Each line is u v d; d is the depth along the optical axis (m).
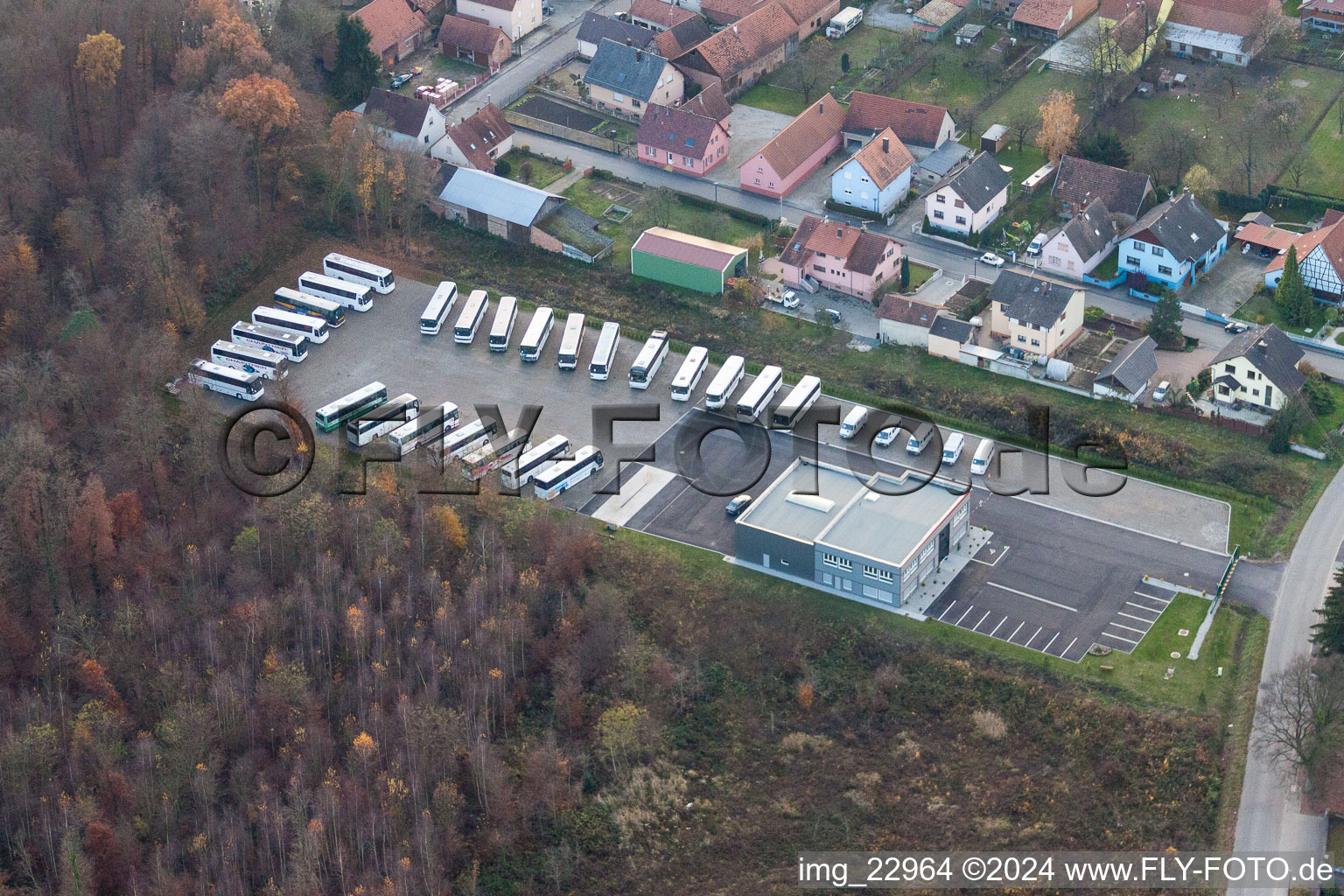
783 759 151.25
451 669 155.25
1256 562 168.00
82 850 137.12
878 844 143.88
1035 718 152.38
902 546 163.38
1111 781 146.38
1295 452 181.00
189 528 168.38
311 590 161.12
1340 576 152.62
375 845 140.62
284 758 146.50
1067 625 161.12
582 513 177.12
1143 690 153.62
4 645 153.88
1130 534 172.38
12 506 159.00
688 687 157.12
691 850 144.25
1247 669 155.12
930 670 157.50
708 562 170.38
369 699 152.25
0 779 141.25
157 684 151.00
